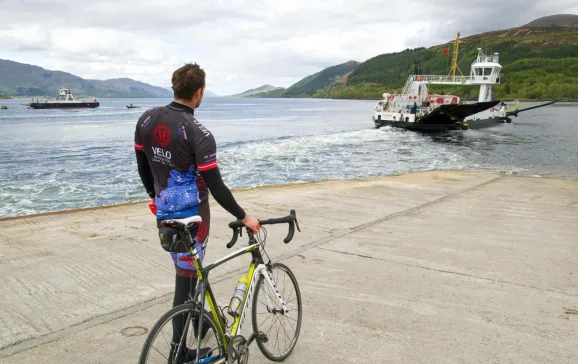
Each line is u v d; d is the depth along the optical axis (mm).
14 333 3463
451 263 5363
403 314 3949
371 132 38969
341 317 3867
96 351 3230
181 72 2459
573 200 9953
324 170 17625
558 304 4219
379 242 6223
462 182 12508
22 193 12562
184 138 2416
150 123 2502
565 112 83625
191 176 2531
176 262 2654
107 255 5402
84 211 7957
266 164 18906
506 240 6430
